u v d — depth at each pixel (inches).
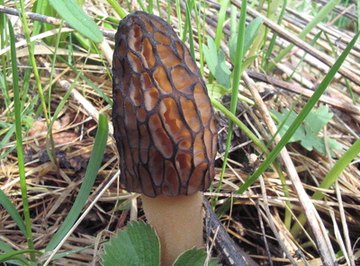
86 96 7.4
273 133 6.4
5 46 7.2
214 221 5.4
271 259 5.6
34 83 7.4
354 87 8.6
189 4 6.8
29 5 8.3
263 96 7.6
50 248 5.0
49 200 6.3
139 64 4.3
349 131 7.6
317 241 5.3
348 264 5.4
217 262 4.8
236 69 5.8
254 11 7.8
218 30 7.3
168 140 4.4
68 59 7.6
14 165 6.5
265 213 6.2
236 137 6.9
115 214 6.2
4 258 4.6
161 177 4.5
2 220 6.0
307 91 7.6
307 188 6.4
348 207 6.4
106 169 6.6
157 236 4.7
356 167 7.0
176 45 4.5
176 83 4.4
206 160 4.6
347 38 9.6
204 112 4.5
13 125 6.2
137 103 4.3
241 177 6.6
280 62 8.9
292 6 11.7
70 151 6.8
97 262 5.5
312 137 6.7
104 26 8.2
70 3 5.1
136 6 8.9
